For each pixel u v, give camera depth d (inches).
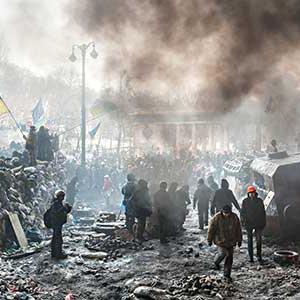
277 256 386.9
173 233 509.0
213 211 484.1
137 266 382.9
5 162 592.1
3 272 351.6
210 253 426.3
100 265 385.4
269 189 500.4
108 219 563.2
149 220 510.6
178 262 393.1
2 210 434.0
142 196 476.4
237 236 347.3
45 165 692.7
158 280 339.0
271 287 323.9
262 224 391.2
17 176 533.6
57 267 375.9
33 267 377.1
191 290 313.1
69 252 424.5
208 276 342.0
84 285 335.3
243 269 370.6
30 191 540.1
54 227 403.9
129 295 307.3
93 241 459.5
